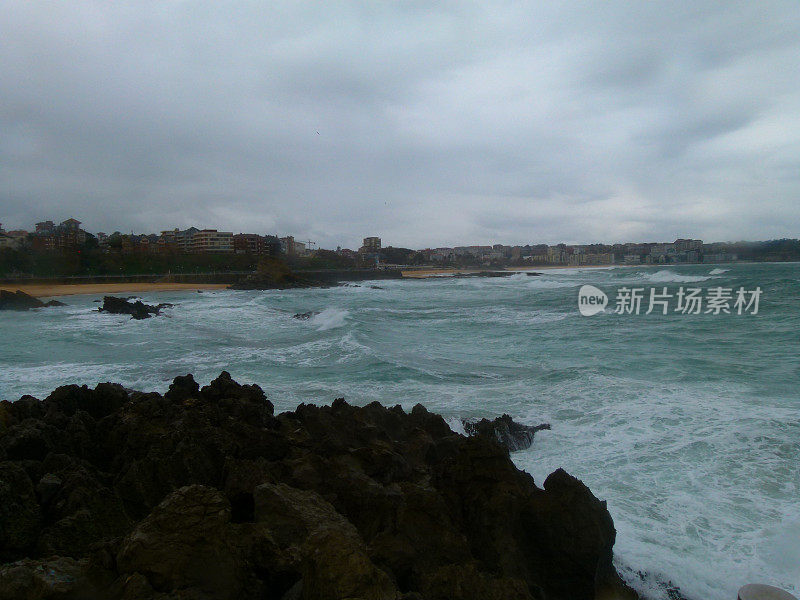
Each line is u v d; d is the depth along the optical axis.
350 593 3.95
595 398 13.38
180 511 4.72
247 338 25.80
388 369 17.33
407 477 8.30
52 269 94.81
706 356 18.30
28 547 5.80
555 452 10.18
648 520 7.60
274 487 6.12
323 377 16.58
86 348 22.95
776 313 29.06
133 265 108.44
